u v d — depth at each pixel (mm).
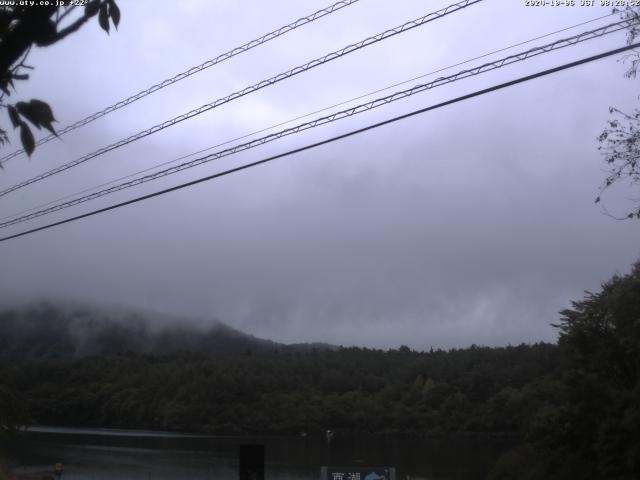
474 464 72562
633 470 22734
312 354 161875
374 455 85375
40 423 121625
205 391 130875
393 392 128375
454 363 126125
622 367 27547
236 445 100500
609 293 26500
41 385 128875
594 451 25391
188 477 59406
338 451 92000
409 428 116312
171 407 128875
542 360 109062
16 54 3010
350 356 153750
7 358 148750
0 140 3549
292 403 128375
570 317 29281
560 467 27062
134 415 128875
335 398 129625
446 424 110625
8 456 73312
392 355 151250
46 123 3119
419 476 61375
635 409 23250
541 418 28609
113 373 140250
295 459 82000
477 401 112125
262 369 142875
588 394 26391
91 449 90312
